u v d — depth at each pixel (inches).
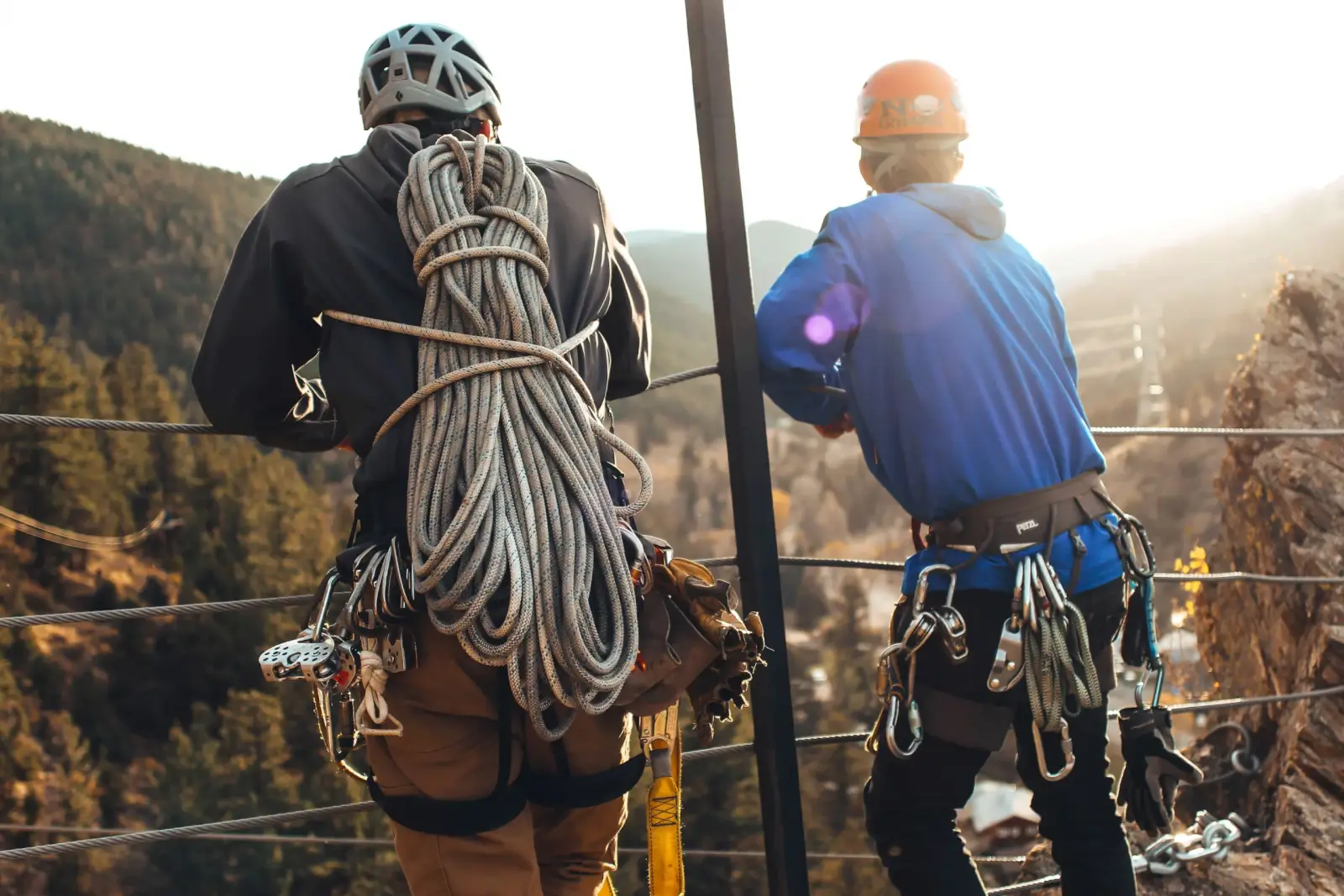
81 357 2449.6
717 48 74.0
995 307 68.8
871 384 69.7
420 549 48.6
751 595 74.2
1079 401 71.7
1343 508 119.3
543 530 49.0
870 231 70.0
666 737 58.1
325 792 1507.1
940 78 74.0
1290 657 122.8
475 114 60.1
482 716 52.2
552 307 54.0
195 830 64.6
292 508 2272.4
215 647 2050.9
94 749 1839.3
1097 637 69.1
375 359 52.6
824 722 1843.0
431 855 52.9
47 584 1985.7
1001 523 65.5
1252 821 113.0
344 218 53.7
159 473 2199.8
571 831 57.6
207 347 56.6
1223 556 151.2
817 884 1312.7
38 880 1509.6
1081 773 68.6
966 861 68.4
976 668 66.5
